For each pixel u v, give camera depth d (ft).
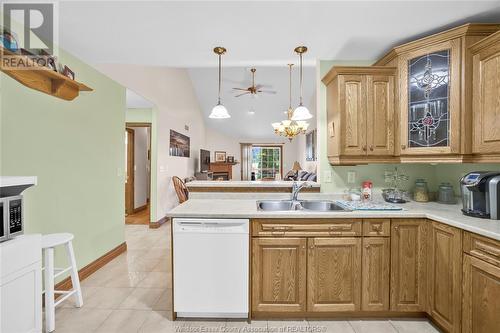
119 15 5.74
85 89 6.68
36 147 6.63
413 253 6.17
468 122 5.95
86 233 8.73
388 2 5.34
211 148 30.48
